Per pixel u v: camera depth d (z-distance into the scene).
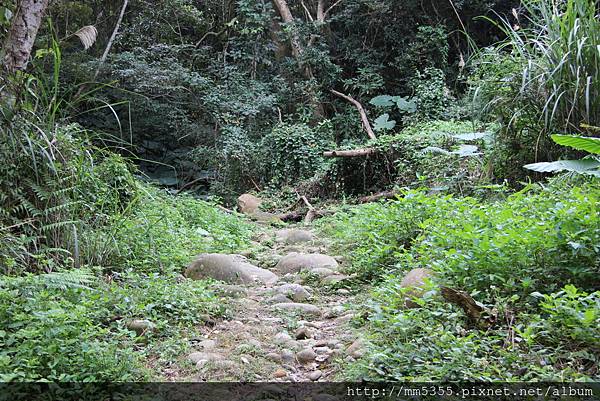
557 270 3.15
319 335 3.40
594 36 5.05
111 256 4.36
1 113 3.98
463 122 9.34
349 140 12.11
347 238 5.62
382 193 8.25
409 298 3.32
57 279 3.09
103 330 2.88
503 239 3.29
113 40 12.25
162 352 2.99
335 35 14.09
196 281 4.18
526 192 5.20
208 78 11.99
